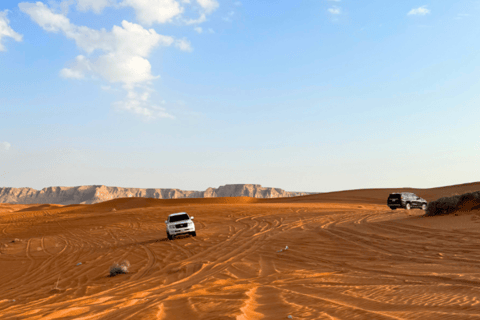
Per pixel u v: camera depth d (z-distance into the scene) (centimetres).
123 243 2458
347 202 6688
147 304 733
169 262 1547
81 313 707
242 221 3366
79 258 1939
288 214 3841
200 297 755
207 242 2109
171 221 2483
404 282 779
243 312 572
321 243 1667
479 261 977
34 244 2825
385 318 477
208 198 8588
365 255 1284
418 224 1892
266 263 1315
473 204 2042
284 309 588
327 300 638
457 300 554
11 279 1548
